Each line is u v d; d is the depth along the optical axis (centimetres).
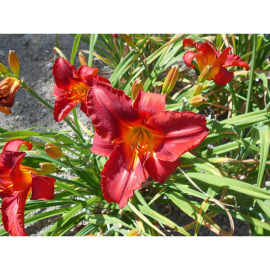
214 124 43
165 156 34
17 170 33
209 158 42
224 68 42
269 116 42
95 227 43
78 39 50
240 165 45
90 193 48
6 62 72
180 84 68
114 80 50
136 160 36
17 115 64
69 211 42
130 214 47
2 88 36
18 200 35
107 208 47
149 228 45
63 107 40
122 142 36
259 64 60
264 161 37
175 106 46
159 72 54
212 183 38
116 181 35
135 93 38
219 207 43
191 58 43
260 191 36
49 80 70
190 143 32
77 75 39
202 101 38
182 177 44
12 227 34
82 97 40
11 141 36
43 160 44
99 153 36
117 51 62
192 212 41
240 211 46
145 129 35
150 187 50
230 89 53
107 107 33
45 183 34
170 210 50
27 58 74
